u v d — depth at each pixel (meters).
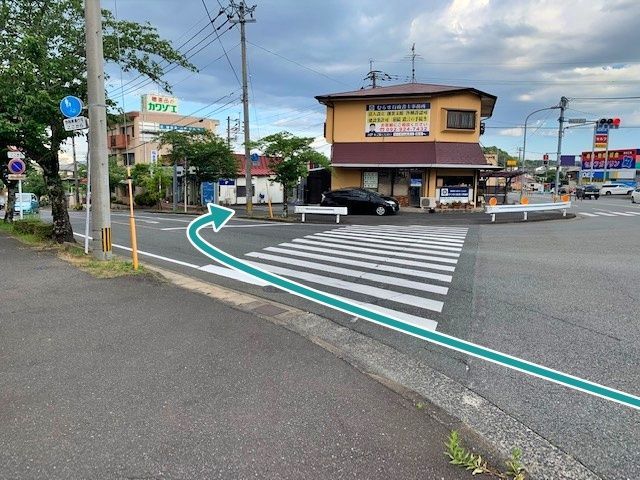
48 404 3.23
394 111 26.41
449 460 2.70
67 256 9.08
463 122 26.02
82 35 10.98
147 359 4.05
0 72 9.45
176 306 5.70
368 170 26.81
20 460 2.60
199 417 3.09
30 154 11.02
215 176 32.75
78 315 5.30
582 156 73.69
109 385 3.54
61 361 3.98
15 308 5.55
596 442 3.05
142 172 41.75
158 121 47.50
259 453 2.71
